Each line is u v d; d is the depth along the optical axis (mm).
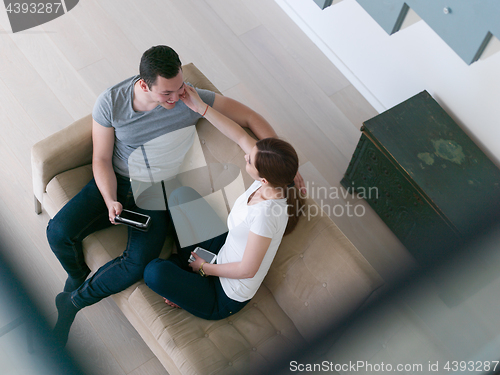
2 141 2379
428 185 1998
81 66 2664
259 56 2840
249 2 3027
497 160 2168
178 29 2861
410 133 2125
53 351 1760
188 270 1714
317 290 1605
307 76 2809
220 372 1499
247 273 1513
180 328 1564
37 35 2719
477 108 2135
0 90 2520
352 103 2752
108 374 1875
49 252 2123
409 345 1454
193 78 1935
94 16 2826
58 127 2469
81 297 1674
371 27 2471
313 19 2842
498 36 1810
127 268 1640
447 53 2145
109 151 1783
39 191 1880
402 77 2469
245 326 1649
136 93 1685
